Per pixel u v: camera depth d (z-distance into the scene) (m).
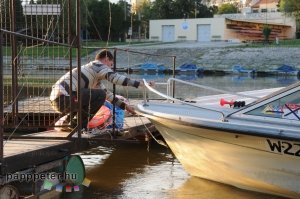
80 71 6.02
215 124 5.78
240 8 98.44
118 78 6.57
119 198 6.11
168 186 6.68
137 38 77.94
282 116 5.68
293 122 5.61
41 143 5.71
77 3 6.02
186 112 6.51
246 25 71.06
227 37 70.44
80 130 6.07
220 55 50.34
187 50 53.34
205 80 33.75
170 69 42.75
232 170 6.32
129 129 7.34
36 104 8.01
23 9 6.70
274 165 5.89
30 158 5.21
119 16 69.69
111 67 7.04
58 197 5.98
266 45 54.44
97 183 6.77
